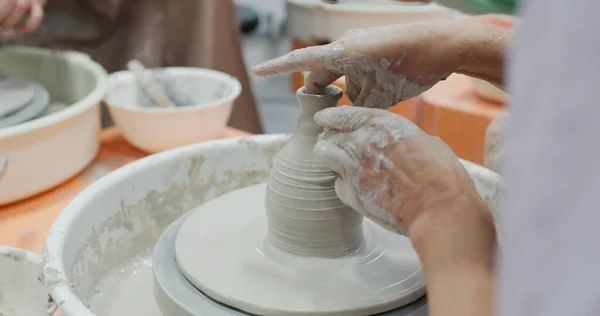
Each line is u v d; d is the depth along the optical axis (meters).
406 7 1.50
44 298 0.86
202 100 1.63
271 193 0.82
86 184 1.27
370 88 0.79
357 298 0.74
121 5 1.95
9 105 1.28
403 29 0.76
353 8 1.51
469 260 0.57
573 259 0.29
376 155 0.67
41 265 0.80
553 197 0.30
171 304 0.77
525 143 0.32
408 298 0.76
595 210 0.28
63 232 0.86
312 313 0.72
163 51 2.03
